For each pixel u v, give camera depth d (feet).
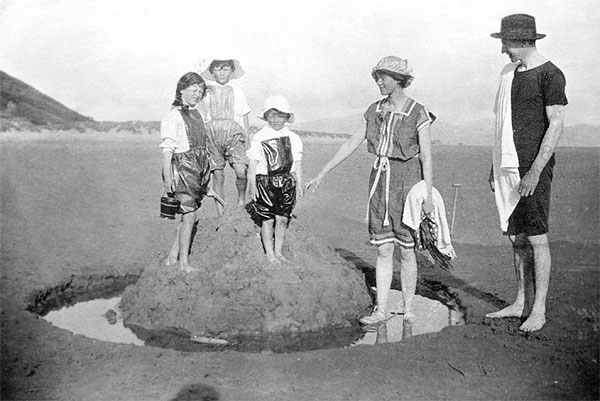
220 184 17.19
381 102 16.15
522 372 13.61
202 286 16.05
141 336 15.31
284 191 16.34
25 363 13.89
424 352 14.30
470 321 15.58
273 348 14.73
